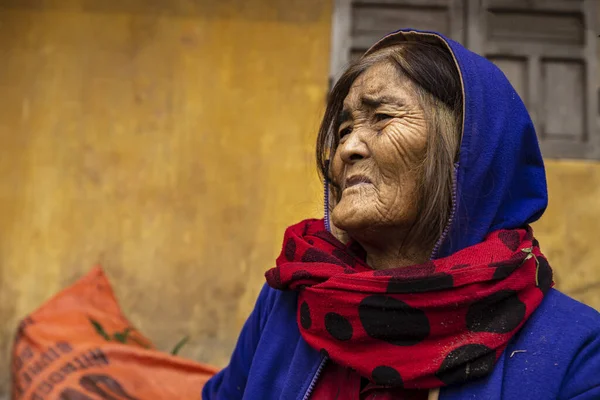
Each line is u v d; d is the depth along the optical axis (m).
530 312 0.96
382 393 0.99
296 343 1.11
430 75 1.07
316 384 1.06
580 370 0.93
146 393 2.21
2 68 3.60
